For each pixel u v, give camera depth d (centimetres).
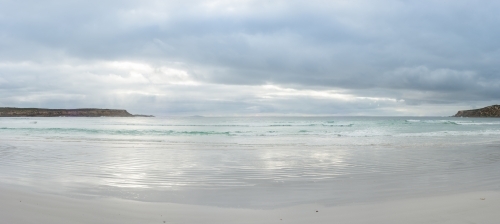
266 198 604
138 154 1298
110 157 1202
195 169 939
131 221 462
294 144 1786
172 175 843
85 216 484
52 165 1007
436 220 451
